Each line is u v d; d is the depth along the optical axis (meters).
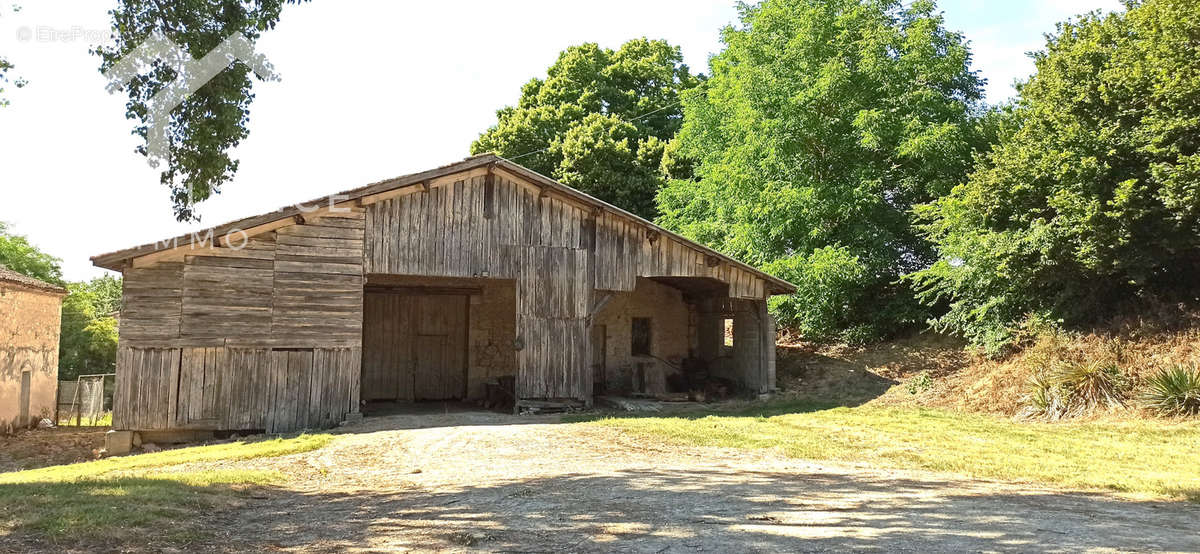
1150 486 7.97
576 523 6.26
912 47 22.61
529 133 34.38
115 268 14.94
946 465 9.68
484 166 17.31
